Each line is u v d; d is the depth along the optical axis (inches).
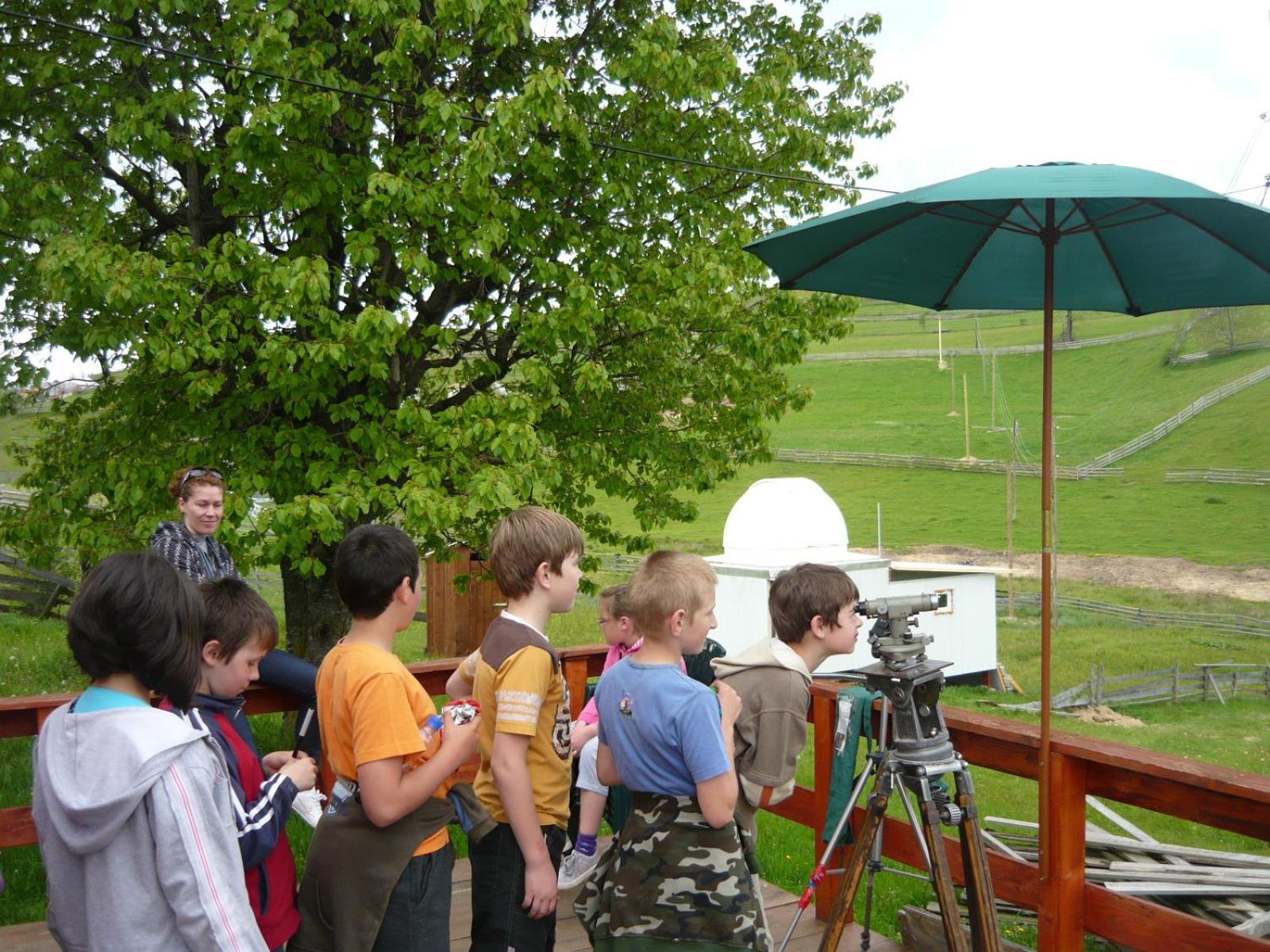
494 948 109.7
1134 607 1519.4
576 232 351.9
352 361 305.0
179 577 72.6
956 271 159.5
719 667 116.2
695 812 98.0
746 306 396.8
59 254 273.9
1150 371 3051.2
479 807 111.7
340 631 385.1
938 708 119.3
